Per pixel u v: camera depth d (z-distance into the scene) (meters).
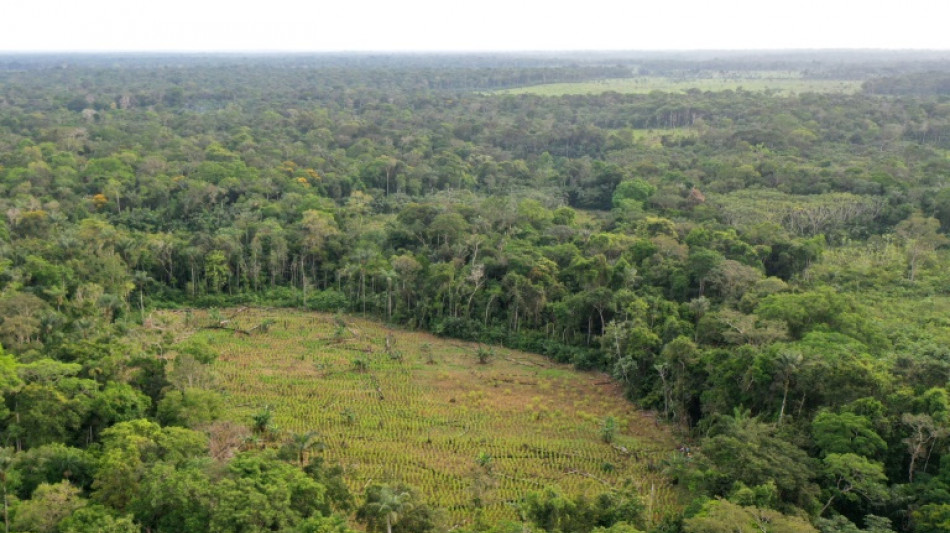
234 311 116.94
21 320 82.56
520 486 68.44
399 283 115.69
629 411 86.19
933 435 58.44
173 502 49.69
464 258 122.50
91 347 76.19
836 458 57.09
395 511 52.25
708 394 77.75
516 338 106.62
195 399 67.31
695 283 105.38
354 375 93.50
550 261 113.25
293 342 104.62
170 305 117.25
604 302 100.50
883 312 101.31
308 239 125.69
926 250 122.81
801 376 69.62
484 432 79.31
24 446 62.72
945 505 51.34
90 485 57.09
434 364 98.69
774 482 55.59
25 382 65.56
